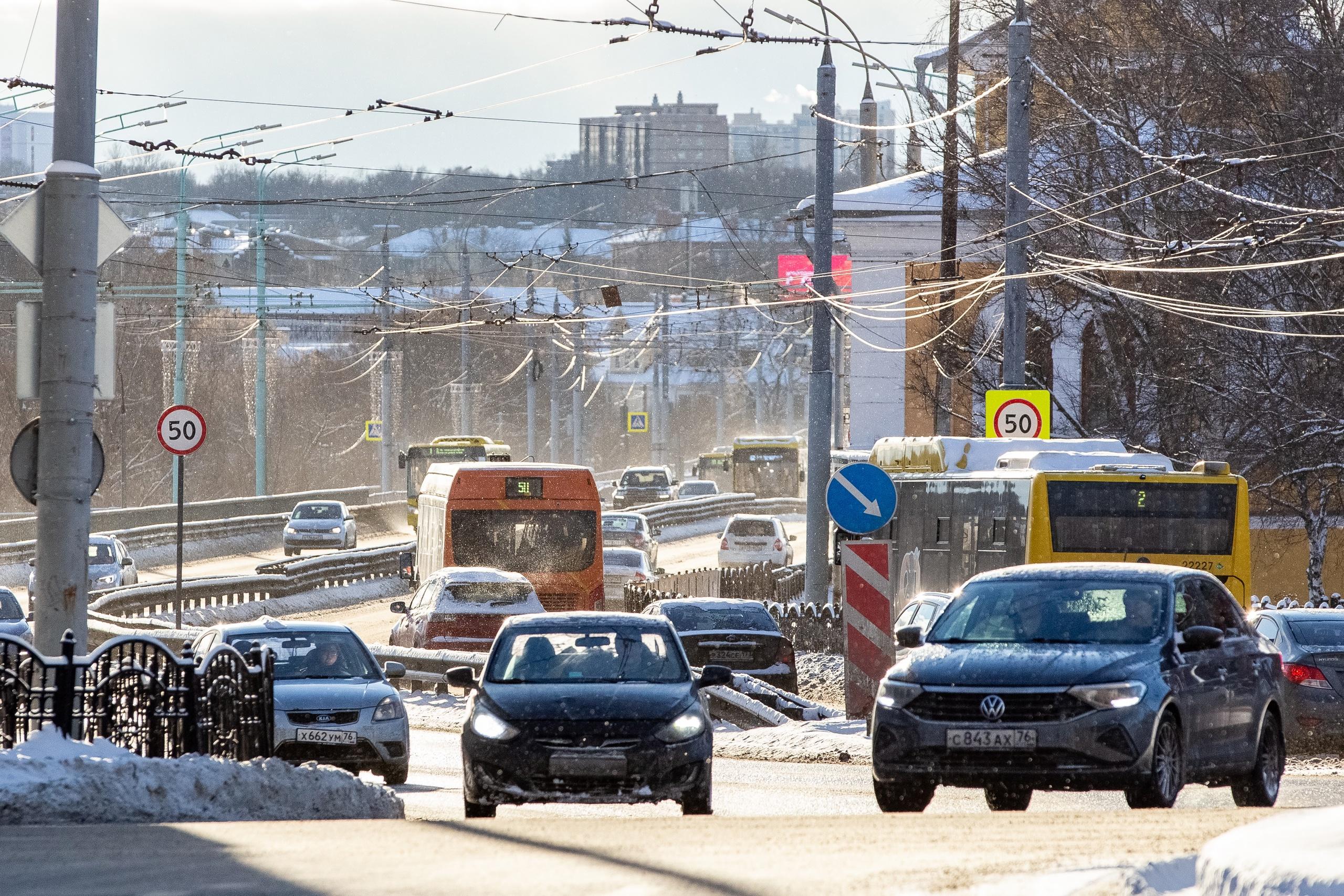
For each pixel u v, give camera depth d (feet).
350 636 202.28
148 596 437.58
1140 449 414.21
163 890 76.59
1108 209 398.21
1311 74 372.99
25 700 132.26
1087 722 123.03
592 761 135.33
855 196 538.06
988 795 143.43
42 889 77.87
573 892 74.02
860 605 223.30
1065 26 433.07
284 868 84.38
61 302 153.79
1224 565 272.31
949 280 432.25
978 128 482.69
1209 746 134.10
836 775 192.24
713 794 168.96
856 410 533.96
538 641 153.79
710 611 280.31
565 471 336.90
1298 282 373.61
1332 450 372.17
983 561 292.81
